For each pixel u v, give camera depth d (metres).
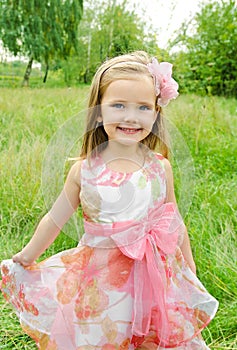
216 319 2.63
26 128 5.57
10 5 17.91
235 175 4.72
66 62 18.19
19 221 3.61
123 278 1.93
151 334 2.03
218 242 3.28
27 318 2.08
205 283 2.92
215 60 12.77
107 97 1.93
